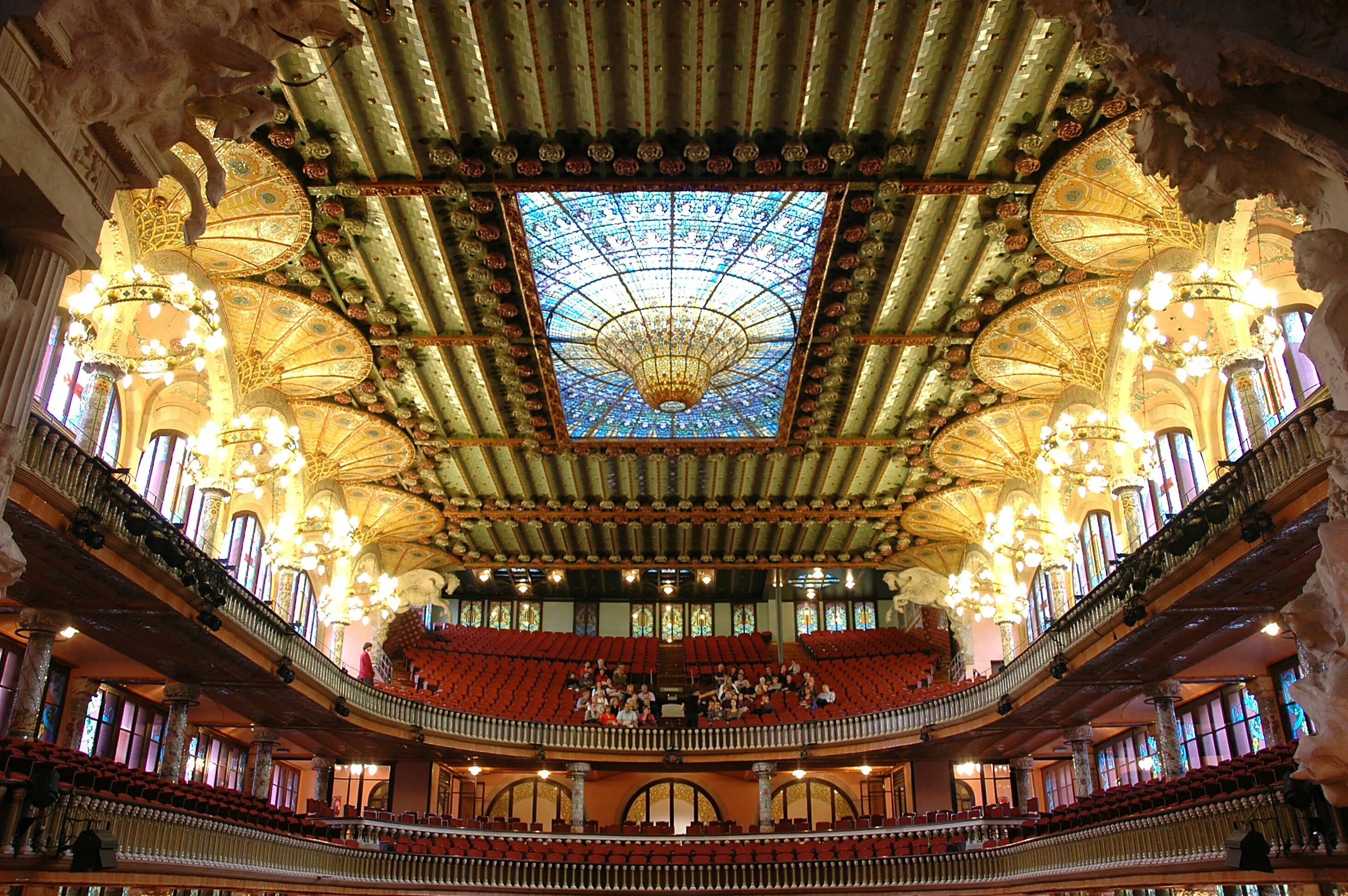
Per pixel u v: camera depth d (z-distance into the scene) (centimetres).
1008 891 2186
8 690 1906
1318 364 693
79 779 1366
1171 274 1474
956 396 2192
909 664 3288
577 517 2792
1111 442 1884
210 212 1569
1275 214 1538
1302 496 1228
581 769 2905
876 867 2423
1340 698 648
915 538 2978
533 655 3538
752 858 2536
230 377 1944
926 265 1773
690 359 1956
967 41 1288
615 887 2489
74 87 655
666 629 3912
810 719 2989
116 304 1439
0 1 609
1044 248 1670
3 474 641
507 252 1728
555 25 1285
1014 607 2491
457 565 3159
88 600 1560
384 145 1479
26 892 1409
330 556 2223
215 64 717
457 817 3184
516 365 2069
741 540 3045
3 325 657
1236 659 2008
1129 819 1736
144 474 1984
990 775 3234
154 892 1673
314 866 2075
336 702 2366
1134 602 1664
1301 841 1285
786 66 1355
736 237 1703
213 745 2753
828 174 1525
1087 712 2348
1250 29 644
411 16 1255
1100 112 1379
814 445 2408
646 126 1453
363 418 2291
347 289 1831
